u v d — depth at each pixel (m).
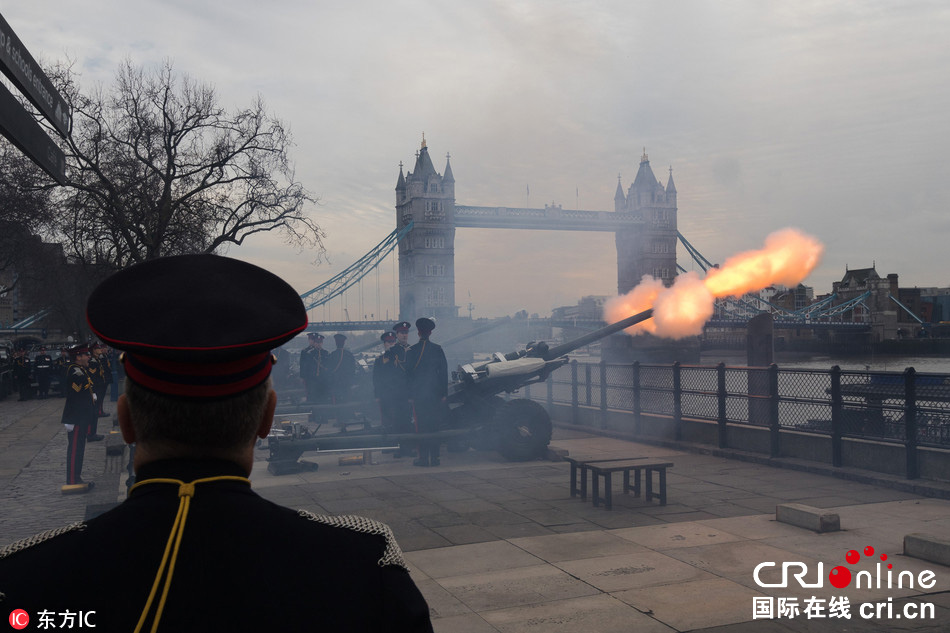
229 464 1.14
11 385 32.72
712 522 7.33
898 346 136.50
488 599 5.16
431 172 183.62
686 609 4.92
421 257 179.25
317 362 16.69
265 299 1.16
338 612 1.04
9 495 9.70
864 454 9.60
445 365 11.31
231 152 34.69
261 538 1.06
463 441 11.81
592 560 6.07
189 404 1.08
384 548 1.14
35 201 34.06
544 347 12.45
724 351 96.19
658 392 13.43
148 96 32.84
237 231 35.53
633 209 190.12
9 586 0.98
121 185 32.09
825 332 133.38
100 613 0.97
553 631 4.57
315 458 12.05
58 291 54.50
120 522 1.05
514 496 8.75
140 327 1.06
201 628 0.98
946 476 8.68
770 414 10.90
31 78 3.90
